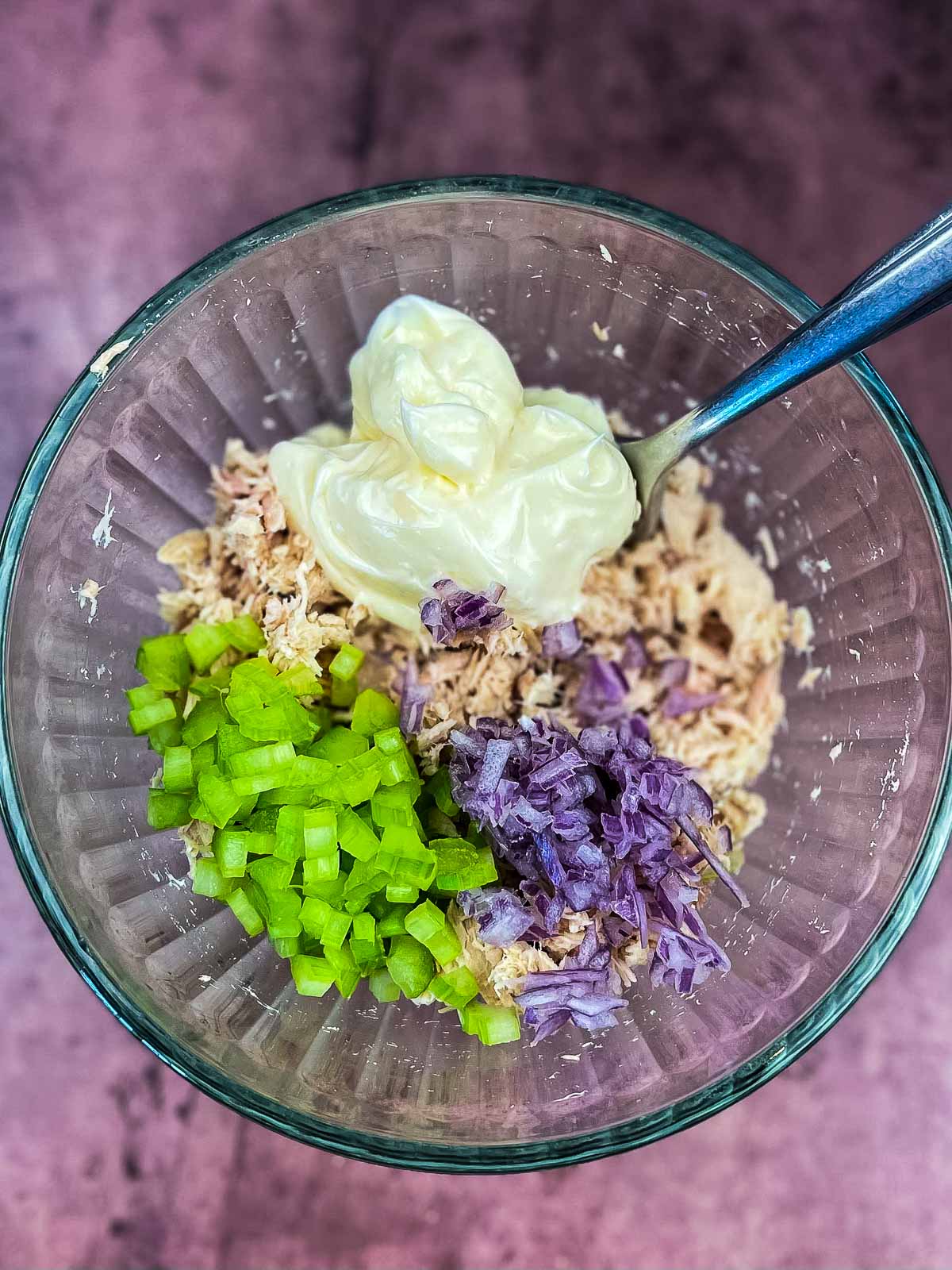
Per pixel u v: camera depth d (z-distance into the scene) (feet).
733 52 0.93
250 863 0.71
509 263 0.79
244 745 0.71
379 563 0.74
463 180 0.73
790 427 0.80
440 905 0.73
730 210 0.93
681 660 0.84
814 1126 0.92
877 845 0.75
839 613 0.81
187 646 0.77
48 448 0.73
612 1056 0.74
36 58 0.93
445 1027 0.75
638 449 0.78
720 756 0.83
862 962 0.71
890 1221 0.92
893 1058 0.92
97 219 0.93
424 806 0.75
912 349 0.92
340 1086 0.73
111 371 0.73
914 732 0.74
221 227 0.93
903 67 0.93
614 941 0.72
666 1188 0.93
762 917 0.78
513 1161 0.70
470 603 0.73
